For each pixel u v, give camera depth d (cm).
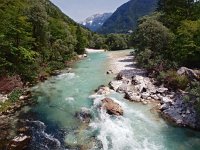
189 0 5081
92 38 10750
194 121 2078
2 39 3325
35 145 1797
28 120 2228
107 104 2375
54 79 3709
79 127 2075
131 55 6481
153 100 2653
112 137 1894
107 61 5472
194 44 3303
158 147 1770
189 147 1772
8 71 3334
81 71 4306
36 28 4403
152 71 3512
